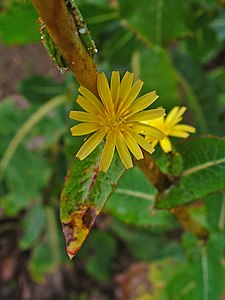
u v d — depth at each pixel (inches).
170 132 2.5
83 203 2.3
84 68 2.0
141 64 4.8
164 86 4.7
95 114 2.0
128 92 2.0
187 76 5.5
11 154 5.7
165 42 4.5
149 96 2.0
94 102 2.0
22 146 5.7
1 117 5.7
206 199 3.7
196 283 3.8
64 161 5.7
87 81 2.0
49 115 5.7
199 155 2.7
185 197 2.8
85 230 2.3
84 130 2.0
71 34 1.9
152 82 4.8
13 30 4.5
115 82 2.0
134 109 2.0
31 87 5.6
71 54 1.9
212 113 5.4
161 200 2.8
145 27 4.4
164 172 2.8
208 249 3.8
